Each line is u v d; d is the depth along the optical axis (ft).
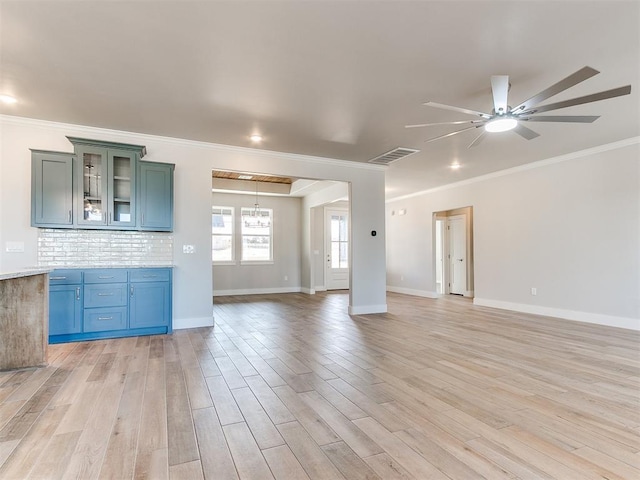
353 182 19.62
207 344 13.10
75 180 13.26
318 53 8.86
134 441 6.43
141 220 14.23
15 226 13.14
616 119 13.21
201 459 5.89
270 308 21.94
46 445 6.27
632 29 7.89
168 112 12.48
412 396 8.48
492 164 19.86
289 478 5.41
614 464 5.77
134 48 8.64
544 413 7.61
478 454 6.06
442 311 20.66
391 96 11.25
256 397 8.41
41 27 7.80
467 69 9.63
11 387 8.93
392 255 31.35
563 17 7.49
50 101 11.58
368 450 6.18
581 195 17.43
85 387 8.95
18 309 10.30
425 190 27.37
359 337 14.32
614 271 16.22
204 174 15.97
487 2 7.04
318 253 31.42
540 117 9.56
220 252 28.68
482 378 9.66
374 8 7.20
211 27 7.82
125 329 13.88
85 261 14.06
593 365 10.76
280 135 14.85
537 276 19.52
